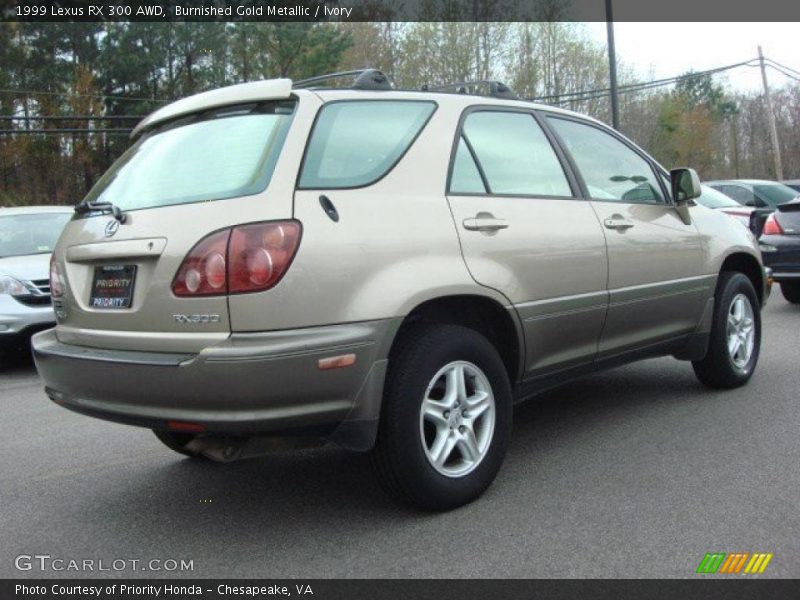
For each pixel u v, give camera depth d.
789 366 6.33
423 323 3.63
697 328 5.20
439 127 3.83
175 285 3.18
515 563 3.13
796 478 3.90
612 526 3.43
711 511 3.55
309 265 3.13
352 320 3.20
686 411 5.15
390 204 3.45
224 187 3.30
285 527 3.61
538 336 4.00
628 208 4.71
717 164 64.81
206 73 31.22
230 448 3.30
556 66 39.03
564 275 4.12
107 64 30.66
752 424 4.80
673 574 3.00
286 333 3.08
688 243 5.07
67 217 9.30
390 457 3.41
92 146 33.53
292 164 3.26
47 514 3.92
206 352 3.03
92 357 3.36
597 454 4.38
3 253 8.48
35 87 31.50
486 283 3.68
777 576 2.96
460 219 3.67
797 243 9.17
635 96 47.53
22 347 7.79
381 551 3.30
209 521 3.74
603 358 4.53
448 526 3.50
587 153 4.66
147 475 4.45
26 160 33.81
